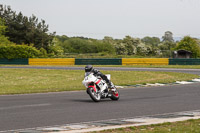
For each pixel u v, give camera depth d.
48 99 26.55
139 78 53.72
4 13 157.75
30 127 15.29
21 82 50.66
